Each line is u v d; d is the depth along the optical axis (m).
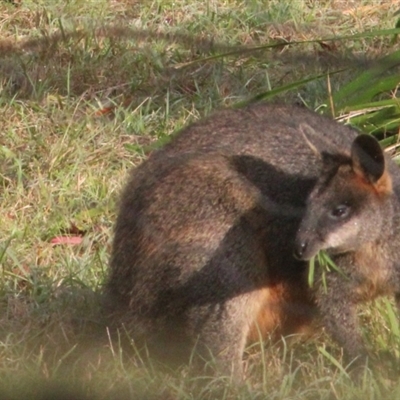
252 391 9.65
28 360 10.13
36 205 12.73
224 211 10.14
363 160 9.73
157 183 10.37
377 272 10.04
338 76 14.54
